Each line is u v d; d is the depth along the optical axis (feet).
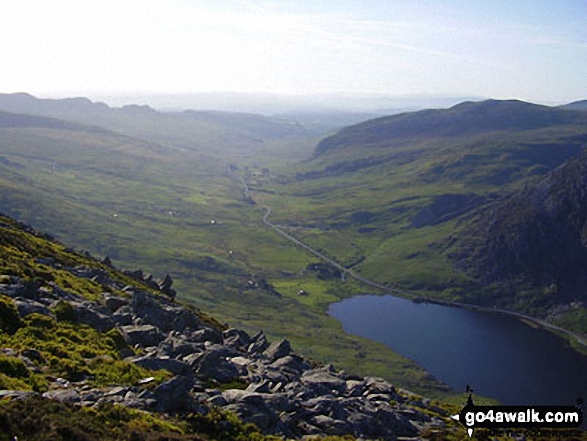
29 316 161.99
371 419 160.76
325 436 141.59
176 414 124.36
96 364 143.02
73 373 132.16
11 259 238.27
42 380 120.67
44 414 96.22
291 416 145.28
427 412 198.18
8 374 117.60
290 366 204.33
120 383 134.72
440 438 167.63
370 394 201.16
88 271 291.79
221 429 122.93
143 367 151.53
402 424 172.04
